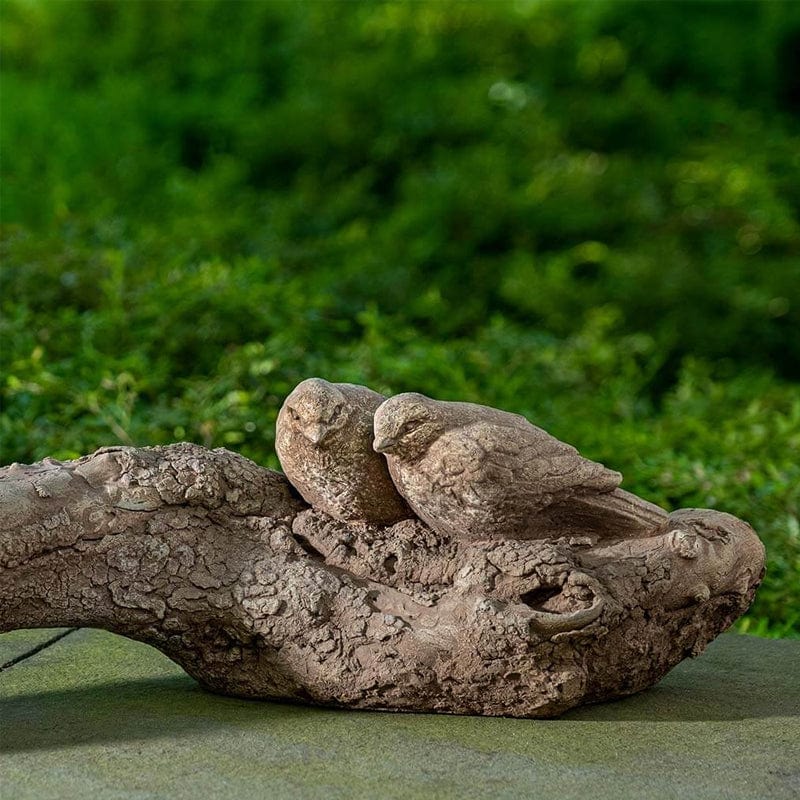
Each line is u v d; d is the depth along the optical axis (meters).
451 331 10.90
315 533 4.12
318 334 8.53
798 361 12.90
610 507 4.06
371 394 4.14
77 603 3.86
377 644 3.88
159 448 4.16
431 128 13.37
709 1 15.39
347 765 3.44
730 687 4.37
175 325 7.85
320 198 12.62
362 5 14.63
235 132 13.22
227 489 4.11
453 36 14.62
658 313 12.14
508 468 3.86
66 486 3.88
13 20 14.10
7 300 8.17
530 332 10.48
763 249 13.38
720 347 12.12
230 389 7.16
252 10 14.30
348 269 10.83
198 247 10.01
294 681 3.95
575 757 3.55
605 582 3.95
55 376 7.23
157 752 3.53
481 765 3.46
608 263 12.41
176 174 11.98
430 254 11.99
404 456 3.88
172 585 3.95
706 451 7.89
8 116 12.66
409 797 3.22
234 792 3.23
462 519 3.94
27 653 4.65
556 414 8.36
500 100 14.22
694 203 13.38
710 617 4.21
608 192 13.20
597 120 14.10
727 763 3.53
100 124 12.72
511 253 12.41
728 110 14.38
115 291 7.90
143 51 13.95
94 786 3.27
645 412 9.24
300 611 3.92
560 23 14.92
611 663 3.98
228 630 4.00
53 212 11.02
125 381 7.02
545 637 3.81
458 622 3.85
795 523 6.40
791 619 6.04
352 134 13.25
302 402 4.01
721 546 4.15
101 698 4.07
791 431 7.95
